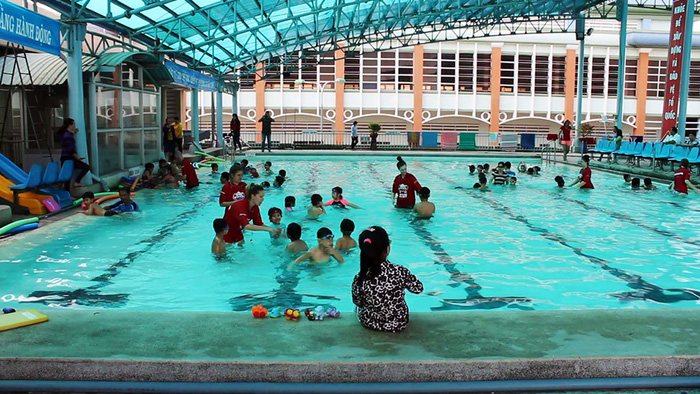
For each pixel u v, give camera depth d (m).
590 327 3.62
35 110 13.35
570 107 35.00
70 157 10.41
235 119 24.11
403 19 21.06
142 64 14.76
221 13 16.50
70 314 3.84
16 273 5.95
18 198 9.11
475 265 6.39
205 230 8.26
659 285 5.62
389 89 34.62
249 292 5.36
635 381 3.11
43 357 3.14
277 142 30.09
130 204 9.77
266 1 16.52
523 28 34.16
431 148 28.45
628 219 9.29
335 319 3.82
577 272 6.10
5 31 7.77
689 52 17.45
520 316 3.82
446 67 34.56
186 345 3.33
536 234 8.09
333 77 34.44
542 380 3.12
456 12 23.25
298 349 3.29
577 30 25.66
